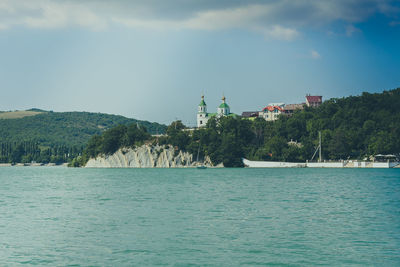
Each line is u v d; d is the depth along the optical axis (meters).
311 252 51.38
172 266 46.53
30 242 57.00
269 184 146.25
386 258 48.91
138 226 67.19
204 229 64.50
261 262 47.66
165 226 67.00
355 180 160.50
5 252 52.34
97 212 82.25
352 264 46.84
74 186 148.62
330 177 179.12
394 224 68.00
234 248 53.31
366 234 60.62
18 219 74.69
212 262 47.75
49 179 193.38
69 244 55.78
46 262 48.28
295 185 141.12
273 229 64.25
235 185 143.75
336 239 57.66
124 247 54.09
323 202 95.25
